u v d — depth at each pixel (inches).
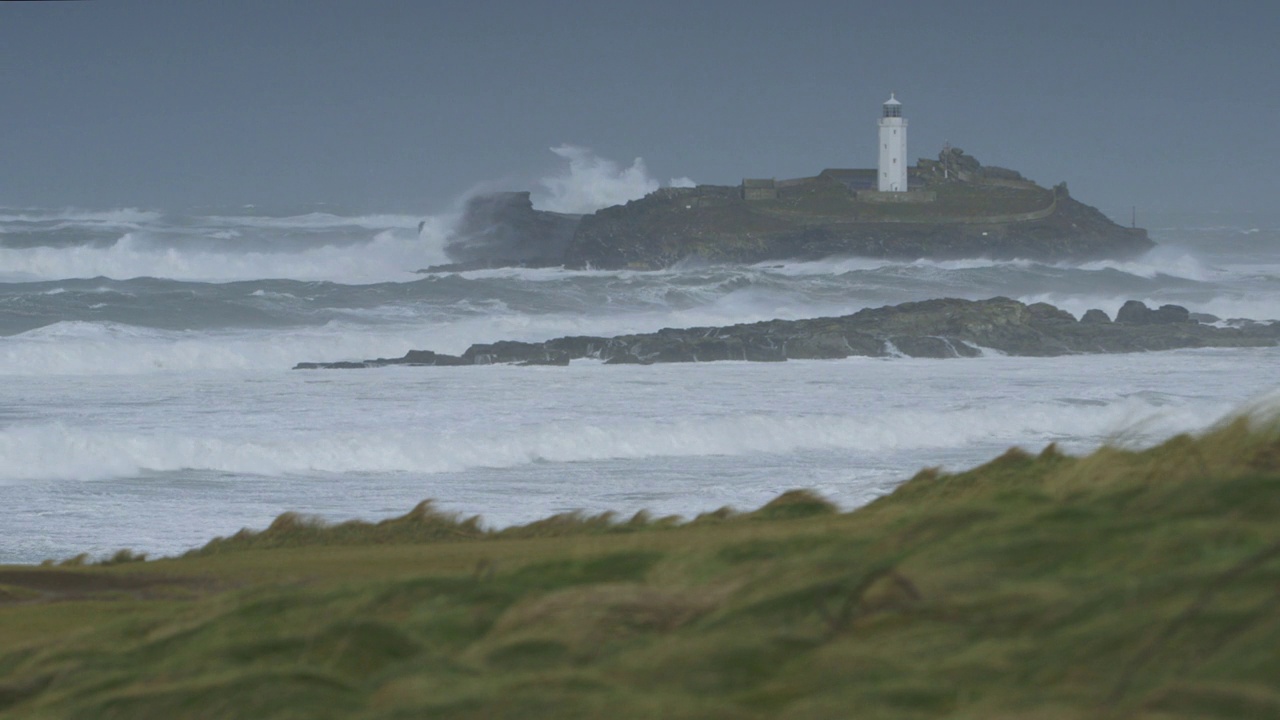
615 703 581.9
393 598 875.4
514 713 588.1
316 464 4060.0
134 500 3511.3
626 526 1860.2
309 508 3425.2
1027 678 526.9
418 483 3821.4
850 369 7549.2
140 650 846.5
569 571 940.0
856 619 640.4
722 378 6870.1
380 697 657.0
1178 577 560.1
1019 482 1750.7
